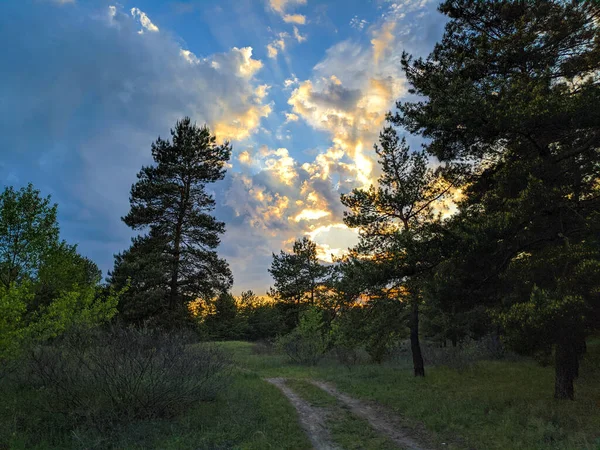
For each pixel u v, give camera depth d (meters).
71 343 9.46
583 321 7.90
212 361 10.57
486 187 12.62
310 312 24.80
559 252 8.82
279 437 7.67
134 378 8.24
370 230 16.77
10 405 8.23
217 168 28.88
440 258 10.61
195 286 27.44
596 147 10.06
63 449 6.70
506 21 12.52
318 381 15.84
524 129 9.28
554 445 6.81
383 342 17.75
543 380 14.05
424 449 7.23
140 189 26.47
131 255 28.25
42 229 12.84
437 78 12.27
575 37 10.94
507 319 8.50
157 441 6.99
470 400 10.57
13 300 9.32
